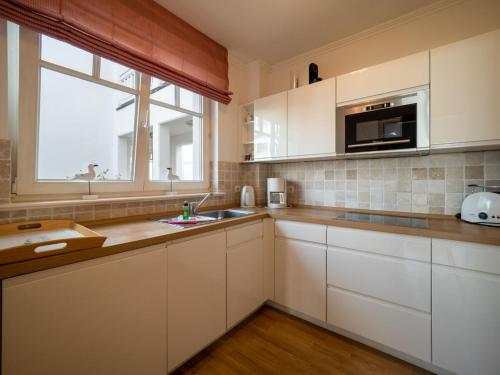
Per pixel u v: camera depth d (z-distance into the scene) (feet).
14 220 3.82
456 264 3.95
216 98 7.14
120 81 5.41
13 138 4.05
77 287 2.92
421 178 5.93
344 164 7.13
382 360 4.68
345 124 6.00
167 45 5.71
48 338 2.70
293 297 5.95
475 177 5.28
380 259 4.70
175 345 4.08
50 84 4.45
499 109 4.21
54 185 4.46
